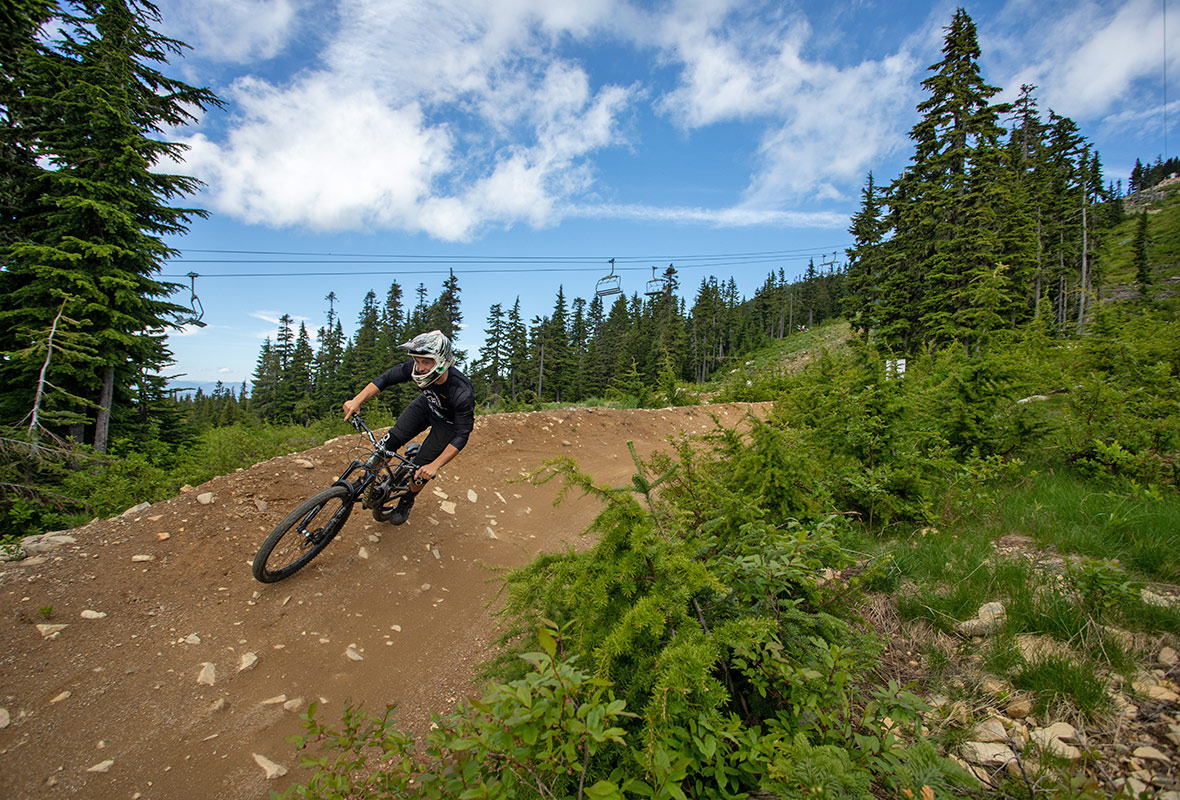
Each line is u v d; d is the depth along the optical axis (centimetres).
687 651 183
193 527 429
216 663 319
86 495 739
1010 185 2775
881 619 308
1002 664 250
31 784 231
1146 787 175
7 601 324
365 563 445
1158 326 821
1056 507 409
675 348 6738
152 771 247
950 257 2270
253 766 257
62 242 1209
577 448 923
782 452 376
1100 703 218
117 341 1248
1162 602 271
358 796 174
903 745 203
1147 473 450
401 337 6375
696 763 178
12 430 840
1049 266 4059
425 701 321
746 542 282
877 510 432
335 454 580
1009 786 186
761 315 9581
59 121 1303
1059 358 893
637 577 233
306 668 331
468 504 607
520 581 262
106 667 300
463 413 447
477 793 133
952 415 561
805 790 149
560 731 144
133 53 1402
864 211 3709
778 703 219
